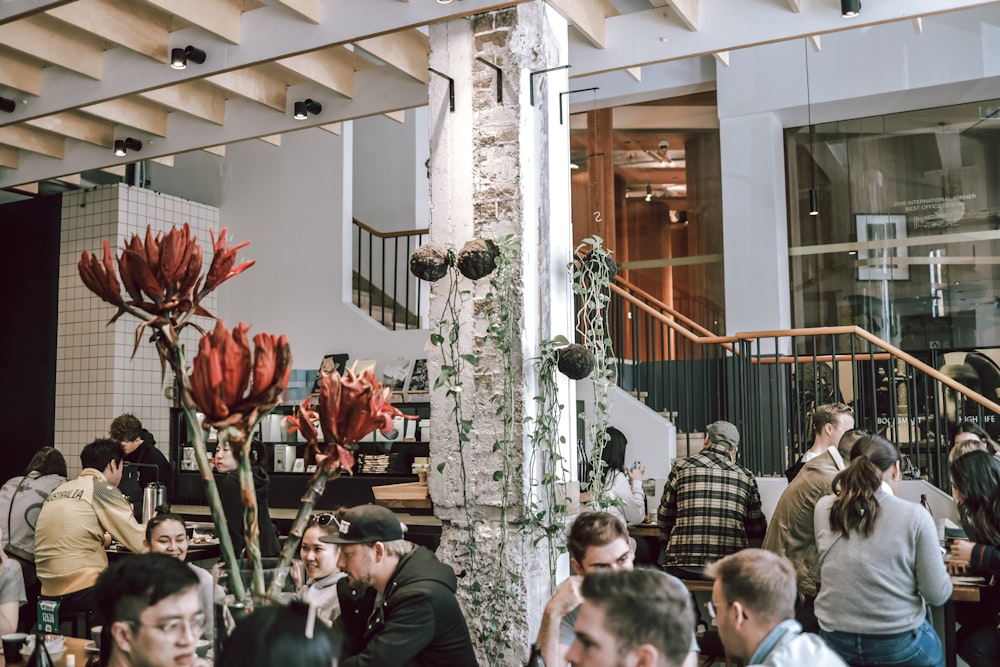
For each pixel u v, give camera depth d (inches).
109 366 345.4
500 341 156.0
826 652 83.4
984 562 151.0
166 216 364.8
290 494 288.2
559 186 176.2
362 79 244.5
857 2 178.4
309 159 366.9
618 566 104.7
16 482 212.2
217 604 69.5
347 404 67.9
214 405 60.7
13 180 298.8
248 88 241.1
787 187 369.1
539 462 159.5
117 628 71.8
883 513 132.8
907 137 352.2
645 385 321.7
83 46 216.7
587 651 65.9
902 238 350.6
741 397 273.0
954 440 210.1
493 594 157.2
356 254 395.5
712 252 381.4
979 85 322.7
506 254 156.3
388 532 113.9
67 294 359.9
